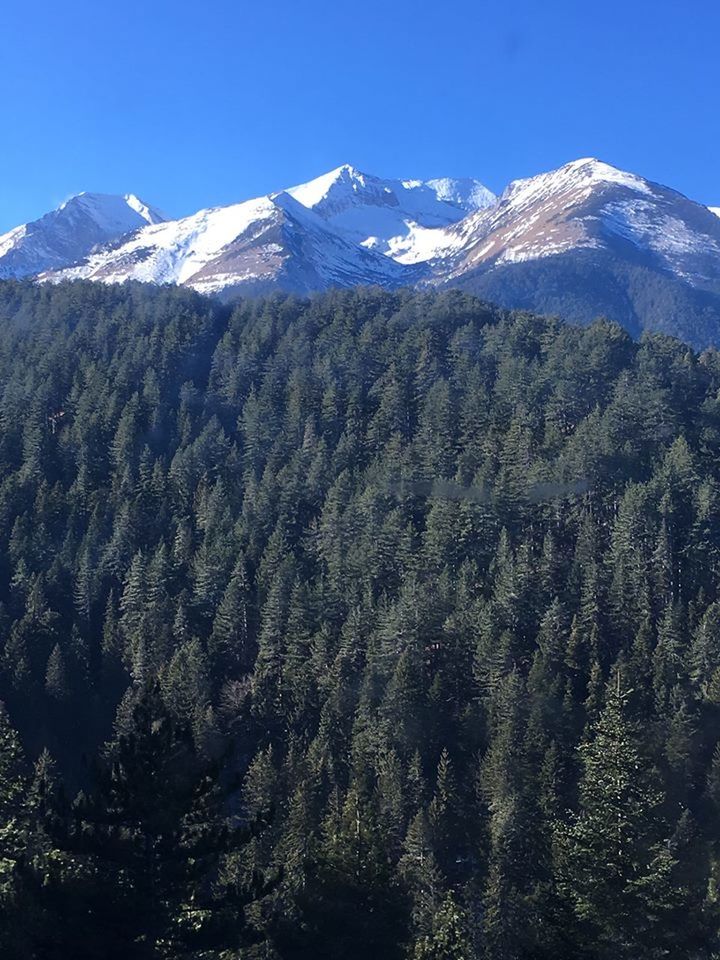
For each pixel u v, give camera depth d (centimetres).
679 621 7169
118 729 6681
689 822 4006
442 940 2655
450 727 6644
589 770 2925
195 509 10119
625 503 8050
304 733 6900
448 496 8881
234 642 7931
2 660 7594
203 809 2177
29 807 2938
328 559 8662
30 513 10006
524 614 7350
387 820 5344
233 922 2092
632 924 2492
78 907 1984
